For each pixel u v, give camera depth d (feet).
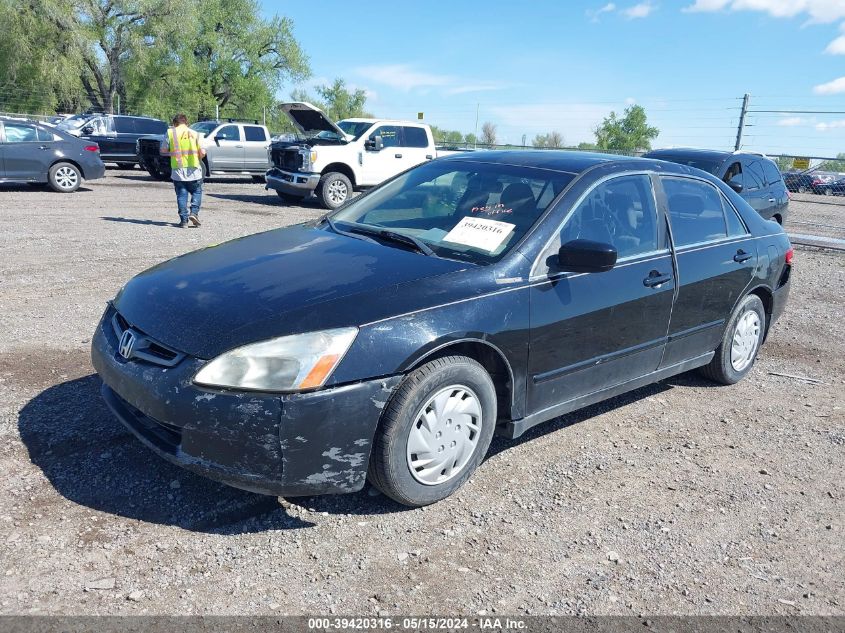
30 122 50.06
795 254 39.93
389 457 10.24
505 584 9.33
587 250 11.43
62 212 40.50
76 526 9.86
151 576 8.97
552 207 12.62
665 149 40.06
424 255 12.05
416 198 14.29
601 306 12.78
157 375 9.84
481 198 13.46
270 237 13.89
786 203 40.96
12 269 24.91
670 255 14.42
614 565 9.93
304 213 47.65
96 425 12.88
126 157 76.07
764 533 11.03
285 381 9.43
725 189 16.90
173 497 10.77
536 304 11.68
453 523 10.68
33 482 10.86
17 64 129.29
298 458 9.57
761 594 9.52
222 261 12.31
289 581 9.07
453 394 10.94
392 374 10.02
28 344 17.08
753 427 15.17
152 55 146.00
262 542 9.86
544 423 14.70
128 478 11.18
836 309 26.58
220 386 9.41
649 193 14.48
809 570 10.15
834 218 63.46
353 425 9.80
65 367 15.70
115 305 12.03
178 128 36.19
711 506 11.74
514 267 11.68
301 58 172.04
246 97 167.02
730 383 17.57
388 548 9.93
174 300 10.87
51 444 12.07
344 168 51.72
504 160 14.61
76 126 76.64
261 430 9.37
